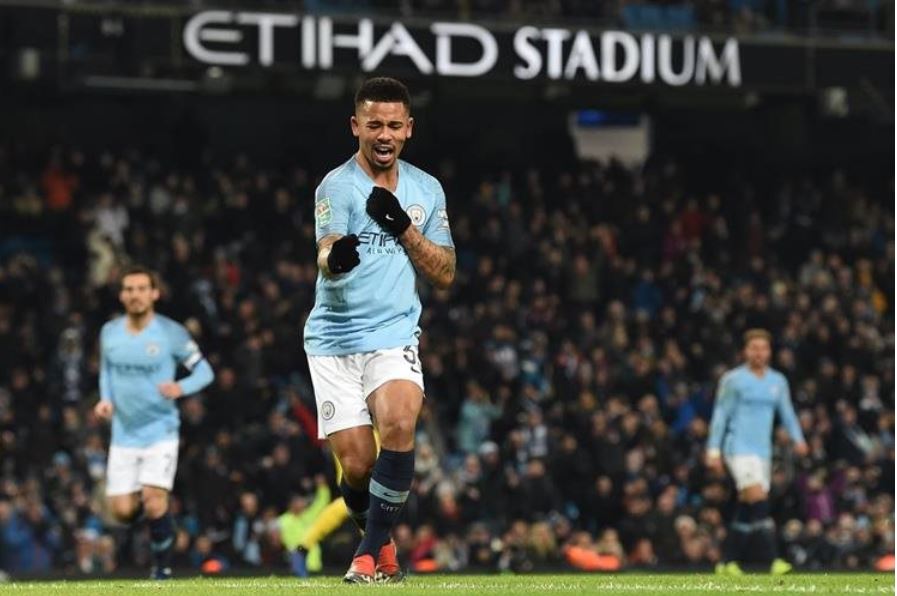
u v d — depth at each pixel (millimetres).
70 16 40375
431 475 36875
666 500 37156
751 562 33625
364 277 14820
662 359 43250
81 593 14516
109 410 22375
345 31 42031
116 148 51000
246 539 34750
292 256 44031
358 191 14875
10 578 31859
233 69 41219
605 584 15797
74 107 50469
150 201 44812
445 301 43094
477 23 43062
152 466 22406
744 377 28016
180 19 40844
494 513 36781
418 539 35250
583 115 55062
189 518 35094
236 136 52312
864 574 21234
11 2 39906
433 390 41438
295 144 53000
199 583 16625
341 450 15023
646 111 53625
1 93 49344
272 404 38562
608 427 39188
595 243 46969
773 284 46781
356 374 14961
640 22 47531
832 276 48656
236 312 40438
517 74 43344
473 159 53531
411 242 14656
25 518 34312
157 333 22484
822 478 39969
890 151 56656
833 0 48062
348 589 13953
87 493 35500
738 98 51844
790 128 56062
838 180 52812
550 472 38406
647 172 51500
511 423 40000
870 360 45250
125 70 41031
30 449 36156
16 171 46094
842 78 46031
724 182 53656
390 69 42344
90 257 42812
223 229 44438
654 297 46438
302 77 46688
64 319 40062
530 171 49656
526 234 46875
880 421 43094
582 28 43875
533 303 44094
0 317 39625
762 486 28000
